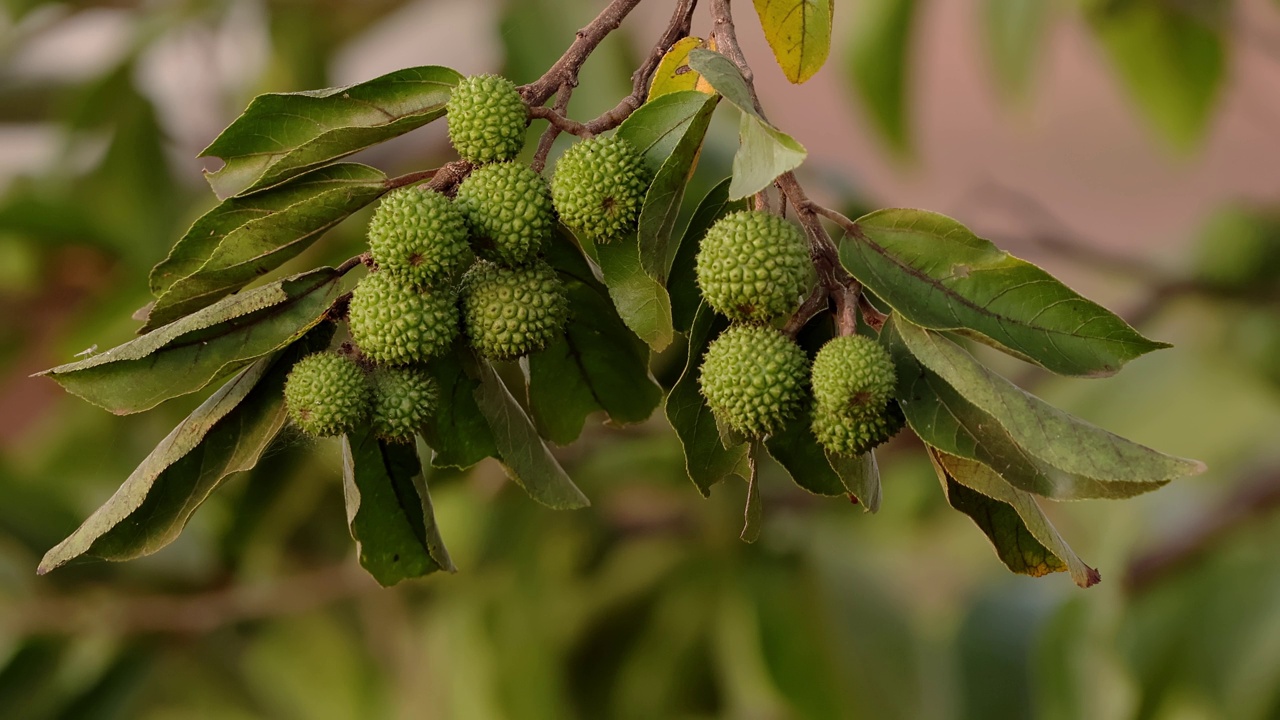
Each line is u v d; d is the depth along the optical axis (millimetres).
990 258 1669
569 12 3443
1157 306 3793
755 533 1771
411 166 3752
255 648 3787
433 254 1695
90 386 1690
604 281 1870
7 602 3496
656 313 1803
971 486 1698
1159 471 1523
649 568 3707
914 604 3500
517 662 3486
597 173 1722
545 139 1828
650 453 3504
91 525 1702
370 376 1785
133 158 4020
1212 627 3445
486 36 3742
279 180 1813
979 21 3789
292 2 4211
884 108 3863
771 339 1689
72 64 4520
